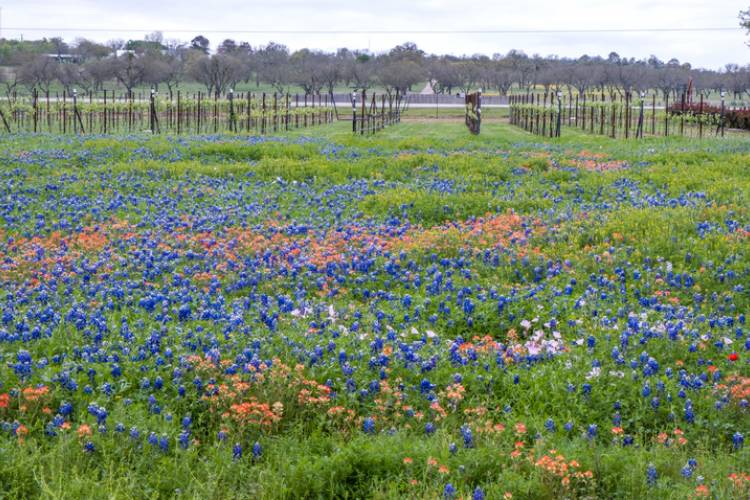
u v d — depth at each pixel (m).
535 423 7.56
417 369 8.65
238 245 14.42
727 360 9.17
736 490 6.19
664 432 7.61
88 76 114.19
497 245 13.88
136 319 10.05
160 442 6.81
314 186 21.70
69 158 26.03
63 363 8.23
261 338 9.18
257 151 28.80
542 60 170.00
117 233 15.38
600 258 13.27
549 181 22.69
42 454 6.57
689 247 13.65
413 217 17.64
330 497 6.36
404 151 29.97
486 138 38.69
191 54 144.75
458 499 6.07
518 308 10.91
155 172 23.30
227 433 7.13
